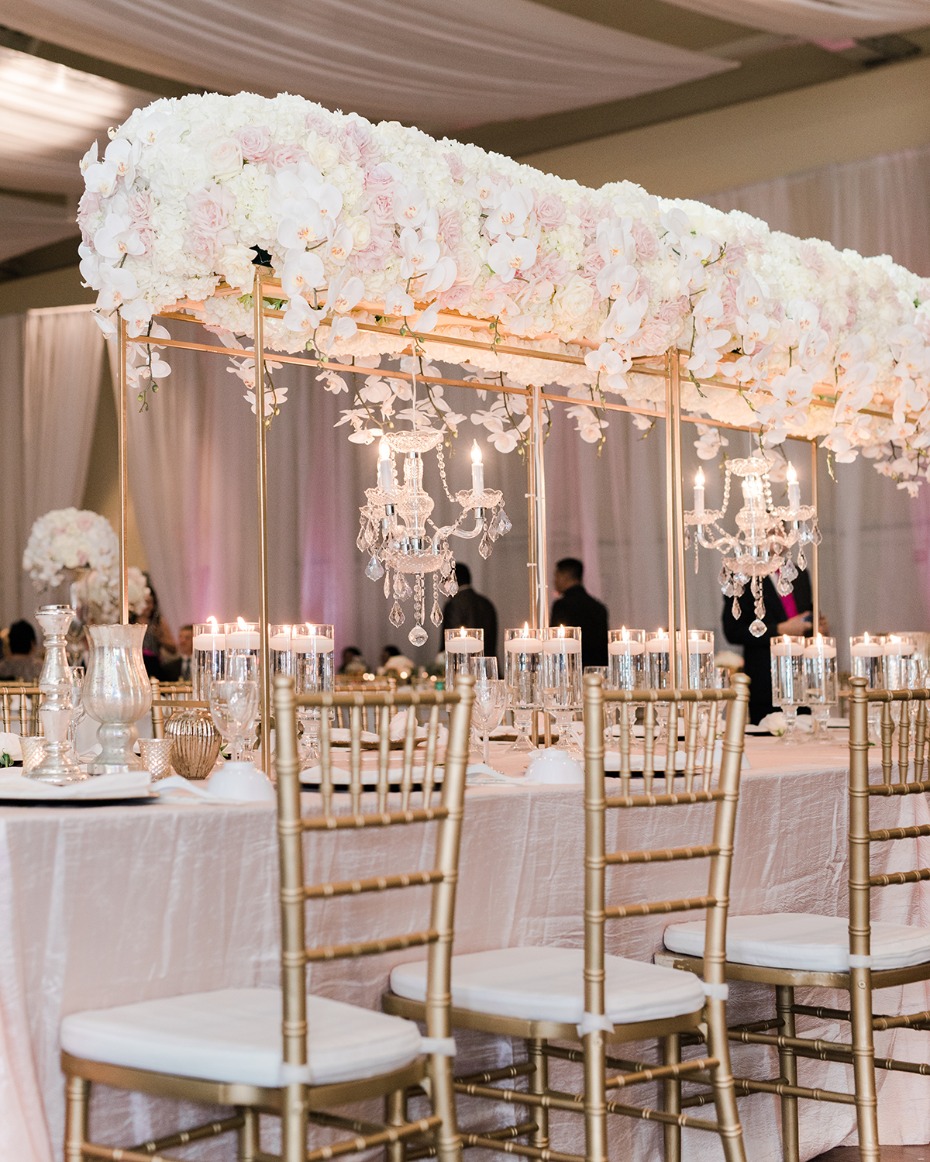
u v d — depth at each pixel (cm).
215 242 277
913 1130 348
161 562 1072
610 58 735
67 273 1189
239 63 710
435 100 766
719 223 368
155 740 275
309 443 1027
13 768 289
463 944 262
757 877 315
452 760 221
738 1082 294
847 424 435
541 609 402
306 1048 196
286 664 313
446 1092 220
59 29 677
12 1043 199
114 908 214
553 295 332
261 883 233
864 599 784
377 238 295
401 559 339
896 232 802
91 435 1120
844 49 821
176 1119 224
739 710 256
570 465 889
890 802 348
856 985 274
